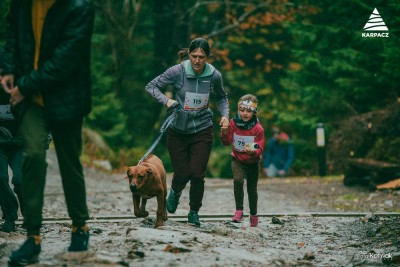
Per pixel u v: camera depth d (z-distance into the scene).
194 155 13.80
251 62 50.22
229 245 11.44
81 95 8.79
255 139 14.20
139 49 52.16
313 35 39.41
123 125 42.19
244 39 45.62
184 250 10.10
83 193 9.22
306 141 41.03
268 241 12.63
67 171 9.06
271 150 36.22
